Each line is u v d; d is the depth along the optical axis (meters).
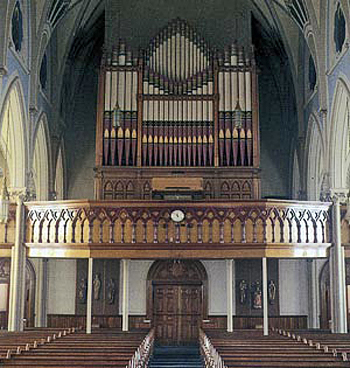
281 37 27.52
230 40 26.14
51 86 26.92
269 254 18.50
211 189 23.30
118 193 23.27
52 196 26.47
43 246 19.03
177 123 23.78
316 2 22.58
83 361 10.21
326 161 22.12
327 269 24.75
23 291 19.19
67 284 27.45
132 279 26.86
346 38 19.59
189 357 21.95
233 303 26.61
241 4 26.34
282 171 29.88
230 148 23.55
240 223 18.53
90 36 29.38
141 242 18.45
